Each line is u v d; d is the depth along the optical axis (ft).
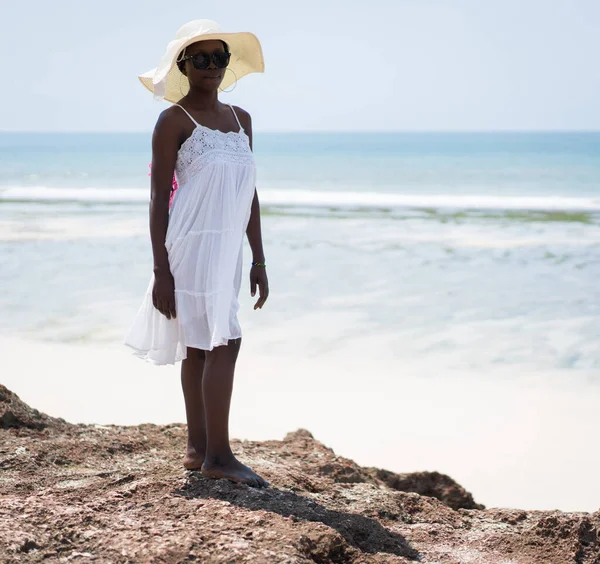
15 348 27.89
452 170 173.27
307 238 55.67
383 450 19.56
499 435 20.56
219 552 8.69
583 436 20.36
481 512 12.20
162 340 11.75
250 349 28.14
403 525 11.40
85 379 24.48
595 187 119.55
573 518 10.75
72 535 9.24
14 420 14.93
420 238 55.72
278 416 21.70
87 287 37.99
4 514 9.73
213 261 11.23
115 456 13.74
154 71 12.51
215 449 11.74
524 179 140.46
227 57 11.51
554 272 42.52
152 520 9.82
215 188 11.27
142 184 141.18
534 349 28.09
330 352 27.63
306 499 11.37
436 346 28.43
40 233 57.88
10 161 245.65
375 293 37.27
